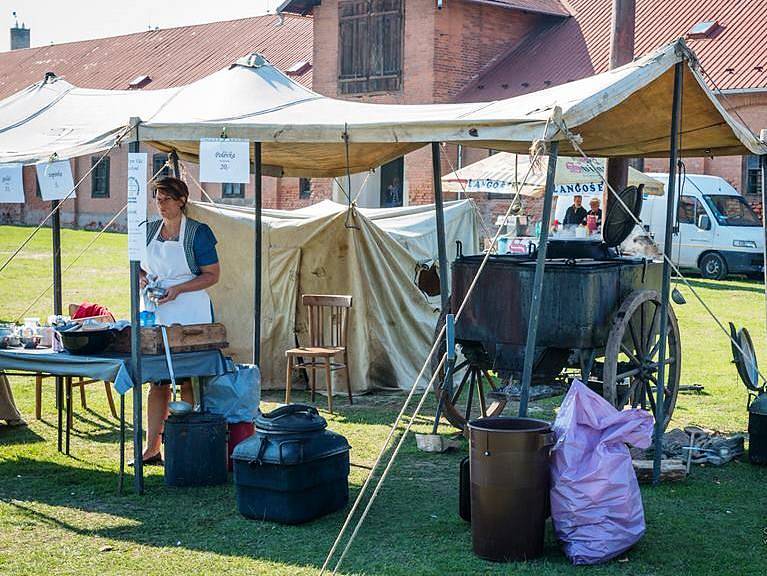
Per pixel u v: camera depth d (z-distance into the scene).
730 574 5.36
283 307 10.59
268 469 6.13
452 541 5.84
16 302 17.69
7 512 6.37
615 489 5.53
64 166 7.32
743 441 8.13
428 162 29.22
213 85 8.30
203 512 6.38
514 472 5.46
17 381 11.02
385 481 7.13
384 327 10.70
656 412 7.12
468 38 29.64
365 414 9.48
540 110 6.20
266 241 10.56
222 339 7.14
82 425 8.92
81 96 9.23
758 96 24.12
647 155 8.80
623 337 7.68
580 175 17.72
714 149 8.45
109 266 24.66
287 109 7.68
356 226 10.53
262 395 10.42
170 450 6.94
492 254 8.17
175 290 7.10
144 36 46.69
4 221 46.28
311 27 39.91
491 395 7.48
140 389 6.70
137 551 5.66
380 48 30.16
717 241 22.84
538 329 7.26
